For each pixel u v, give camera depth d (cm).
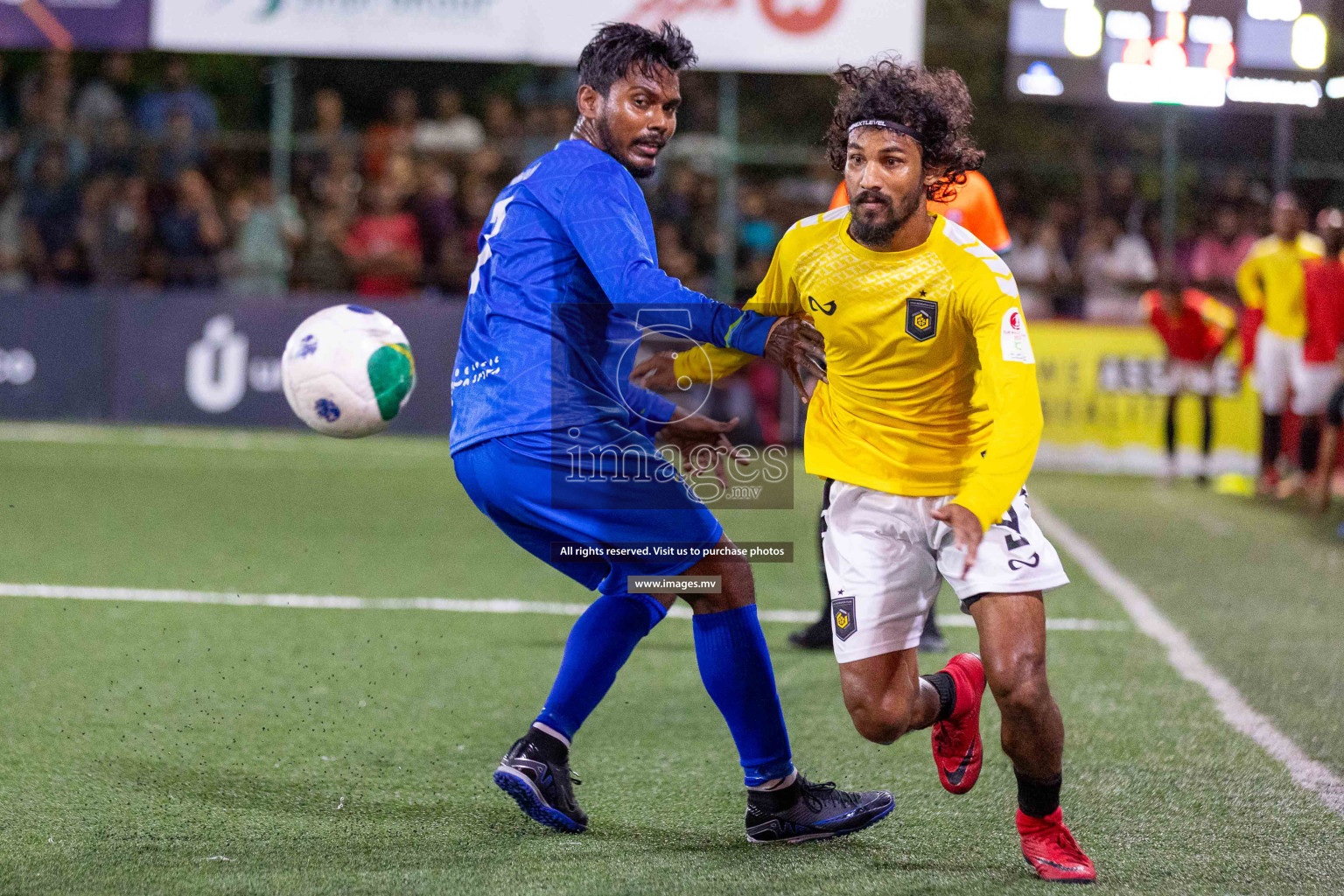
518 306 843
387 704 1203
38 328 3175
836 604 862
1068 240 3325
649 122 859
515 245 851
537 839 884
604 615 896
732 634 876
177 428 3180
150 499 2297
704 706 1216
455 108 3400
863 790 994
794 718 1182
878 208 800
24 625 1445
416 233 3231
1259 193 3297
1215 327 2812
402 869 823
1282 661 1398
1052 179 3716
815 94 3844
